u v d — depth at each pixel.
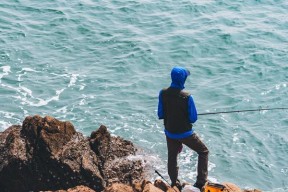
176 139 15.63
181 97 15.02
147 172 23.78
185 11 45.88
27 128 20.70
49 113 30.12
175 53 38.38
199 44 39.84
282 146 28.19
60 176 20.03
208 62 37.41
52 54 37.16
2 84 32.59
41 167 20.03
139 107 31.30
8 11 43.72
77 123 29.34
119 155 22.67
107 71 35.34
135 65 36.41
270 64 37.19
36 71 34.56
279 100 32.50
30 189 20.31
